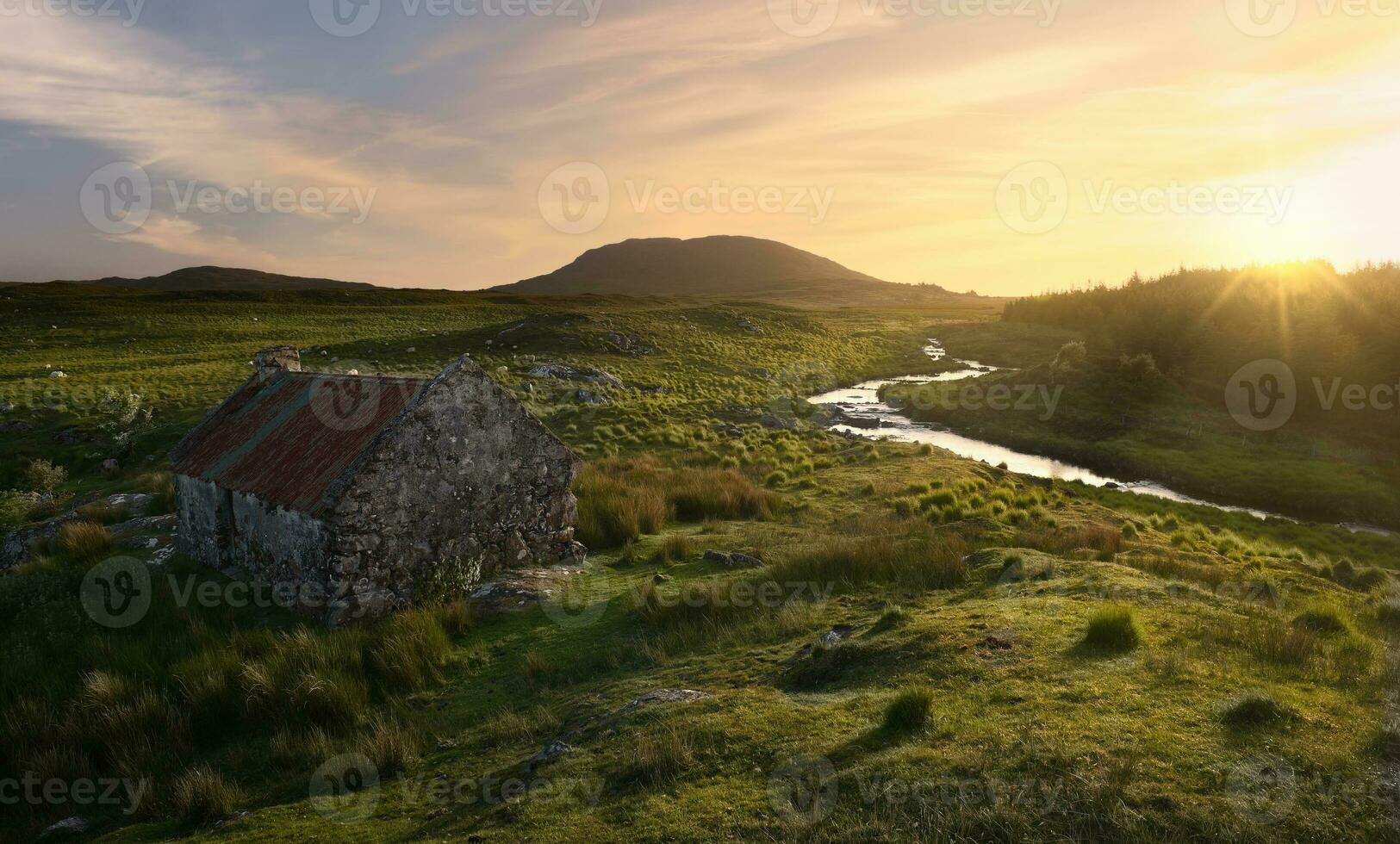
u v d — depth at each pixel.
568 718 8.08
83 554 15.97
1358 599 11.77
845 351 81.19
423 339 65.56
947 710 6.20
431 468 12.71
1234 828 4.16
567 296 162.50
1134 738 5.29
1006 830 4.36
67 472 28.55
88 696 9.34
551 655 10.21
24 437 32.16
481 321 91.12
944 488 21.09
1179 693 6.05
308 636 10.59
